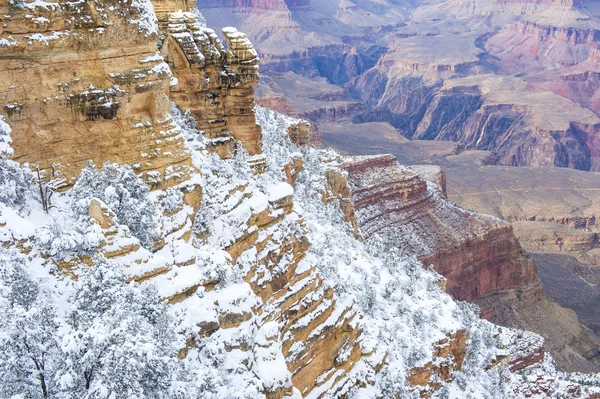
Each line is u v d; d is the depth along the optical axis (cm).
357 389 3559
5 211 2131
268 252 3350
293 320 3300
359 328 3778
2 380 1745
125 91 2670
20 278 1966
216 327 2509
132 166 2772
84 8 2505
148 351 1883
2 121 2291
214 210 3142
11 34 2338
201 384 2167
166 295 2391
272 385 2534
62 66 2502
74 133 2606
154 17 2764
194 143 3541
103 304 2047
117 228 2317
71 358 1817
